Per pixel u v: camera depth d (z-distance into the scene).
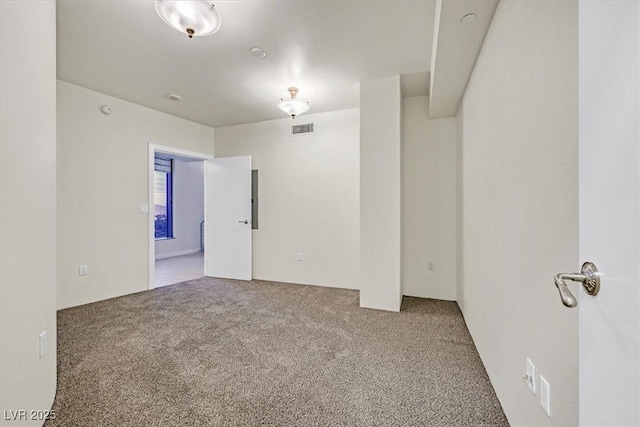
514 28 1.40
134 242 3.90
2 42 1.08
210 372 1.93
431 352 2.20
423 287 3.73
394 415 1.52
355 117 4.09
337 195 4.18
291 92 3.40
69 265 3.27
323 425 1.45
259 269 4.71
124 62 2.83
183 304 3.40
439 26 1.86
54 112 1.61
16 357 1.18
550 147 1.03
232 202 4.82
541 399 1.10
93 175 3.48
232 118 4.54
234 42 2.48
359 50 2.61
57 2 1.98
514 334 1.39
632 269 0.50
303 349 2.26
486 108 1.93
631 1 0.50
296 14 2.12
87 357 2.12
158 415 1.52
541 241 1.11
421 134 3.73
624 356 0.52
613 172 0.55
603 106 0.58
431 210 3.69
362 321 2.84
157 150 4.23
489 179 1.85
